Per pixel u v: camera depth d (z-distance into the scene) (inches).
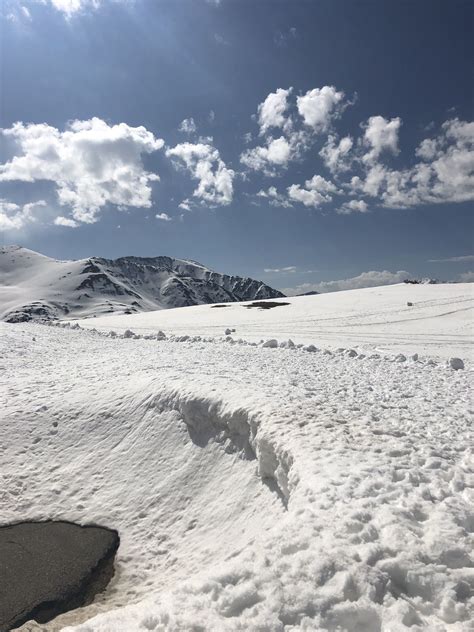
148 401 451.2
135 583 277.6
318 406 369.1
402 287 2443.4
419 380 517.3
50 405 489.7
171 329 1424.7
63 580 279.6
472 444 291.4
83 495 371.6
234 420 362.3
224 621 145.5
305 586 155.3
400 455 270.8
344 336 1186.6
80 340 983.0
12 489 382.6
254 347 855.1
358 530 184.4
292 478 250.4
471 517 192.5
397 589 154.1
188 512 330.6
